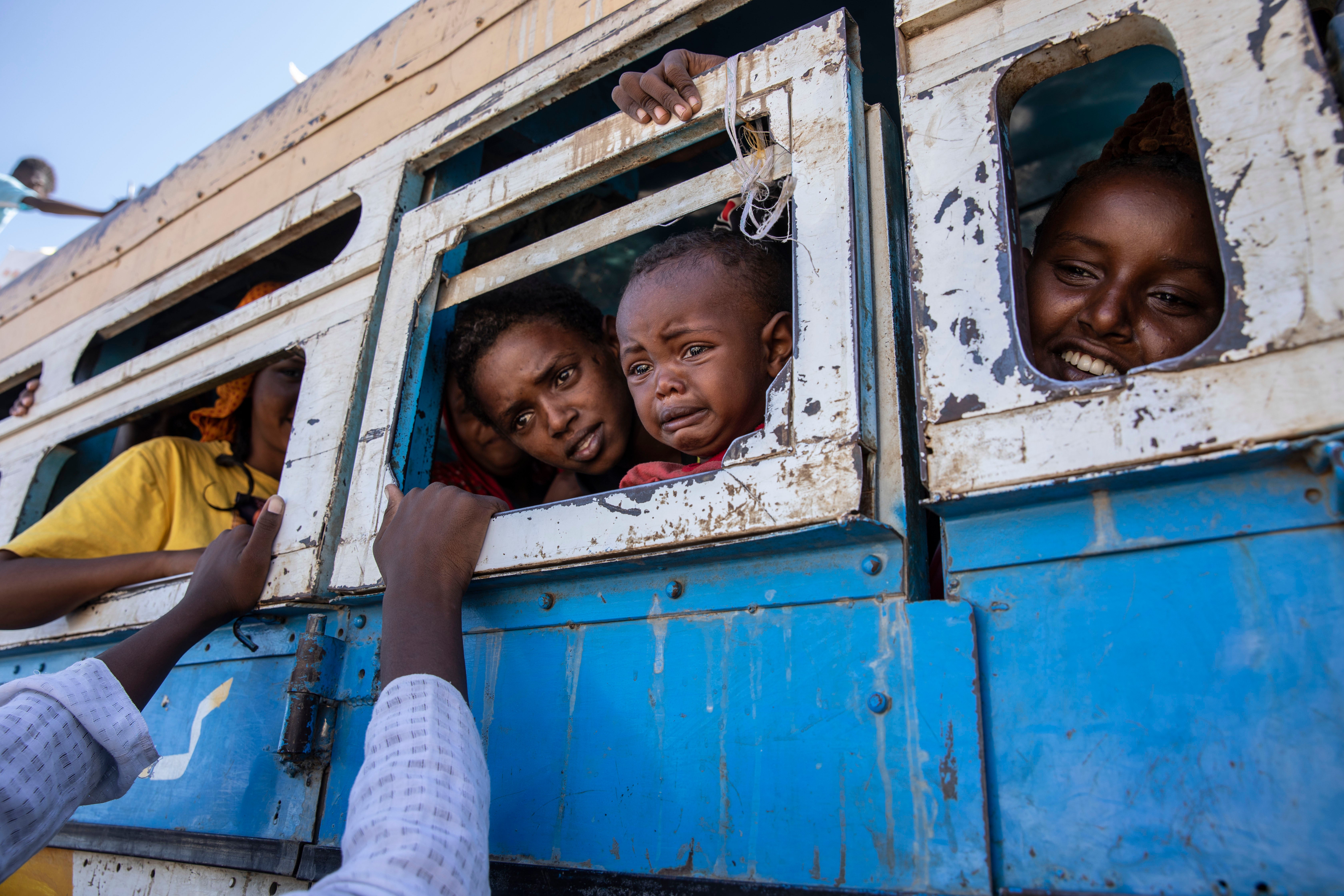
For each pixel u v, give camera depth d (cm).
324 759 131
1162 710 73
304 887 123
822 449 93
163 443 214
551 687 112
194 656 163
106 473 201
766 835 88
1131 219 111
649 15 137
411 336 149
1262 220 75
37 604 168
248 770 142
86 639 177
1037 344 117
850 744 86
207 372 189
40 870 169
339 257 172
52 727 99
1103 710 76
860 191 105
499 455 188
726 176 116
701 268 132
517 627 118
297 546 144
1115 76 183
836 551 95
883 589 90
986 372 86
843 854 83
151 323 275
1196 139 91
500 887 103
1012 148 209
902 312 104
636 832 97
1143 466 74
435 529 116
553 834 103
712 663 99
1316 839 65
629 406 173
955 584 87
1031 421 81
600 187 213
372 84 190
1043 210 225
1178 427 74
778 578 98
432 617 106
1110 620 78
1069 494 81
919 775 81
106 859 158
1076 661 78
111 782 109
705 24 145
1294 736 68
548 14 156
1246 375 72
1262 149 77
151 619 160
